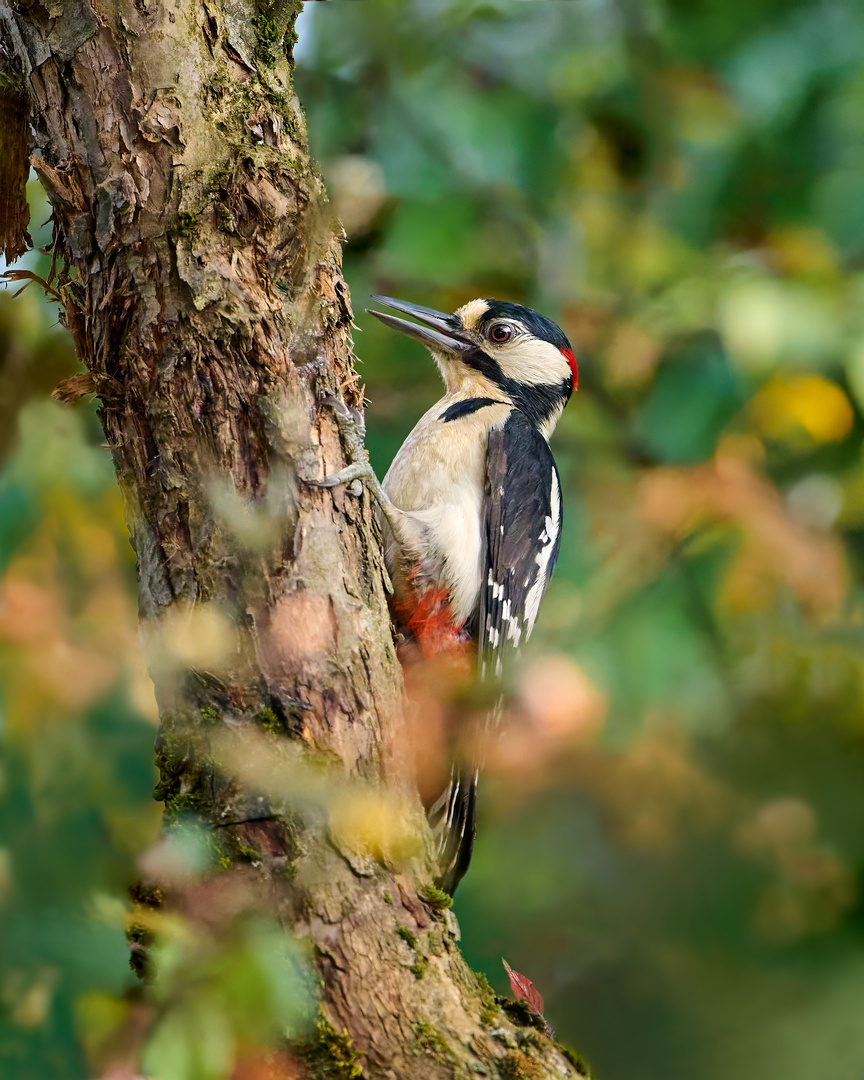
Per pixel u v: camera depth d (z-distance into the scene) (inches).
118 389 197.9
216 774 187.2
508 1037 190.1
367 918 187.0
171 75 196.2
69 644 234.7
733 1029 253.4
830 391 340.2
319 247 206.4
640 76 353.1
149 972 152.7
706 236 354.0
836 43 340.8
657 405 344.5
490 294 356.8
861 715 303.4
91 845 165.6
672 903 269.1
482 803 293.0
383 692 201.6
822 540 344.8
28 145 214.7
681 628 332.2
